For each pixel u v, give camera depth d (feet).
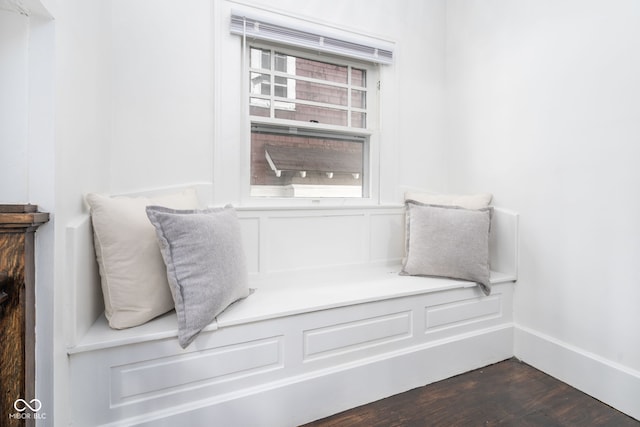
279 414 4.29
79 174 3.76
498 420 4.43
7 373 2.68
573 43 5.26
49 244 3.02
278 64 6.43
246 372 4.15
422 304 5.40
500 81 6.54
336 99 6.95
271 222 6.19
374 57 6.97
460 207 6.24
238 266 4.46
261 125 6.32
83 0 3.88
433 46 7.77
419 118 7.65
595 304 5.00
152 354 3.69
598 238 4.96
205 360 3.92
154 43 5.36
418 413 4.60
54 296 3.06
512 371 5.78
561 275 5.48
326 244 6.68
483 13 6.89
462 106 7.45
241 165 6.08
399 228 7.42
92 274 3.94
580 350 5.19
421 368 5.32
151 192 5.33
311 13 6.43
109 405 3.55
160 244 3.84
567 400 4.91
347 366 4.76
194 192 5.38
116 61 5.11
